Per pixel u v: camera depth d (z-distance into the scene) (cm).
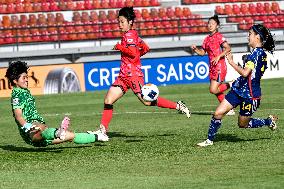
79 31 7881
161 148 2553
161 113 4194
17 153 2591
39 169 2191
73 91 6669
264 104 4453
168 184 1831
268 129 2994
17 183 1941
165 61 6981
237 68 2477
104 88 6806
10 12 8106
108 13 8338
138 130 3288
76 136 2547
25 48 7725
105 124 2883
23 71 2492
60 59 7444
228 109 2536
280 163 2092
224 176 1916
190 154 2362
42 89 6550
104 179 1955
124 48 2825
